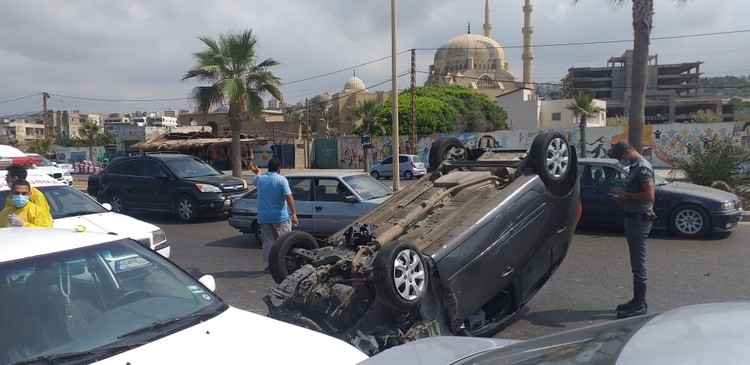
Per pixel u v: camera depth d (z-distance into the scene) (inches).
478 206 217.5
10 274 137.3
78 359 120.9
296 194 430.3
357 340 180.9
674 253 376.2
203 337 131.9
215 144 1921.8
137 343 127.9
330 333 190.2
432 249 196.9
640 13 598.9
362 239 210.5
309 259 213.2
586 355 85.4
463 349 125.3
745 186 566.6
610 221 452.8
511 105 3134.8
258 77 973.8
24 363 119.6
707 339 75.9
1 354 122.6
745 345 72.8
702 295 282.0
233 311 149.0
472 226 205.5
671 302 272.4
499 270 210.7
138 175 621.3
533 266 232.5
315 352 129.3
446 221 212.4
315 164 2129.7
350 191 412.2
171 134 1990.7
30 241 150.0
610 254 382.3
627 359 75.2
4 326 128.0
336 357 128.6
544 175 229.8
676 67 4618.6
